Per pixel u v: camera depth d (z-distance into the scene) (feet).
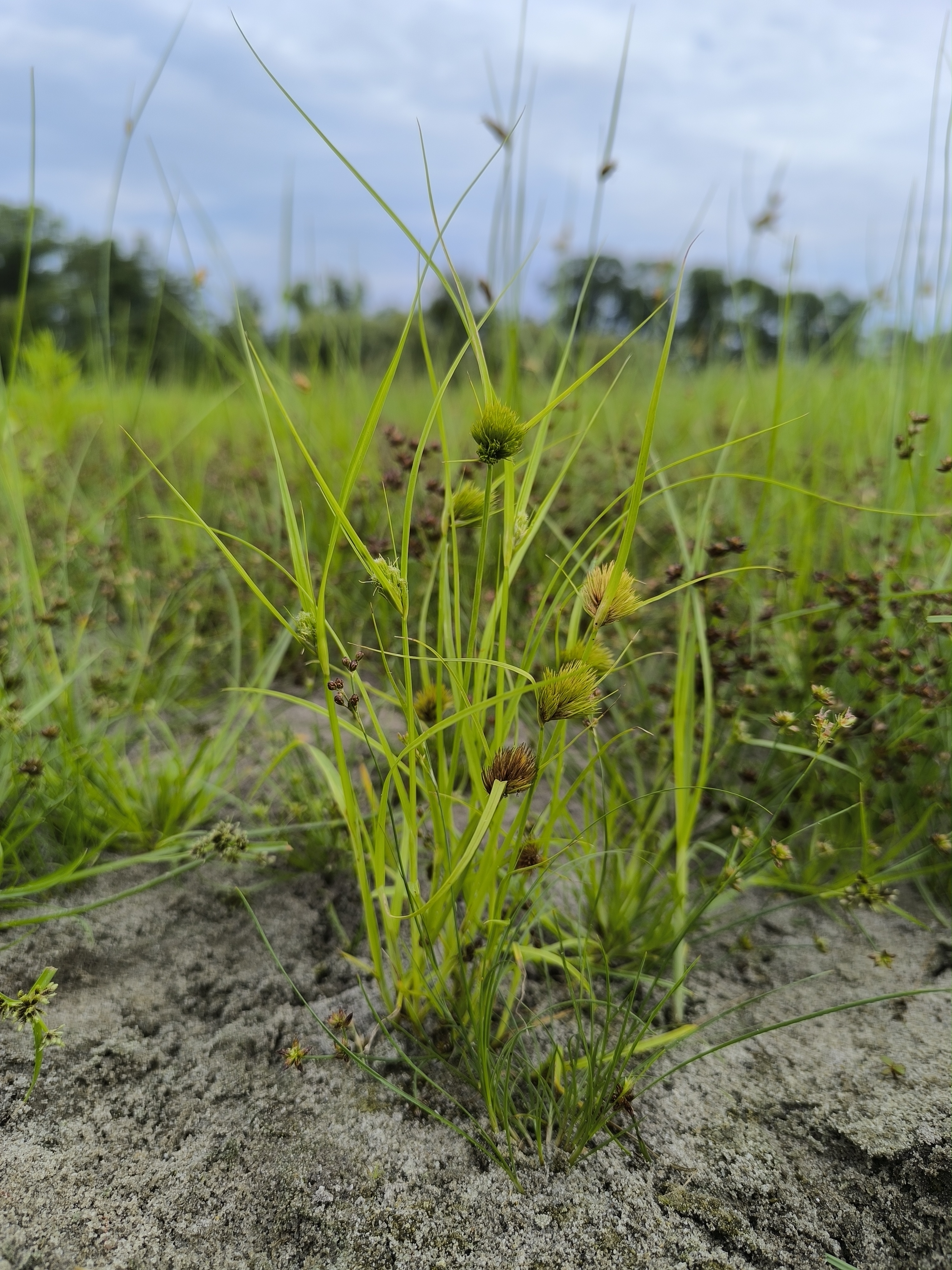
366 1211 0.86
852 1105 0.96
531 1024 0.97
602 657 0.77
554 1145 0.92
